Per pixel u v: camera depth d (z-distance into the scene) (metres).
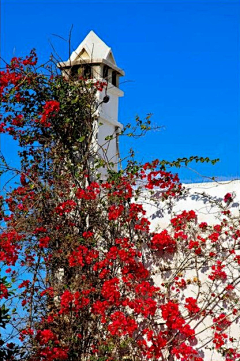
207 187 8.56
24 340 7.74
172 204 8.71
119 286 8.52
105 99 9.42
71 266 8.21
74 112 9.06
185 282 8.39
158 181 8.69
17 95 8.97
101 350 8.12
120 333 8.02
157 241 8.44
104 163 8.86
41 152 8.97
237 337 7.98
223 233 8.29
